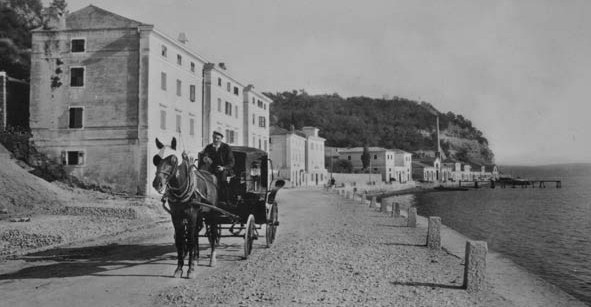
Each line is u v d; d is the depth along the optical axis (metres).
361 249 13.47
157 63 37.38
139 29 35.91
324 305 7.52
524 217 43.47
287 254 12.33
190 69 44.09
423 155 189.75
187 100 43.31
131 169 35.59
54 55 37.09
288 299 7.84
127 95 36.03
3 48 46.44
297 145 84.88
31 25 52.19
